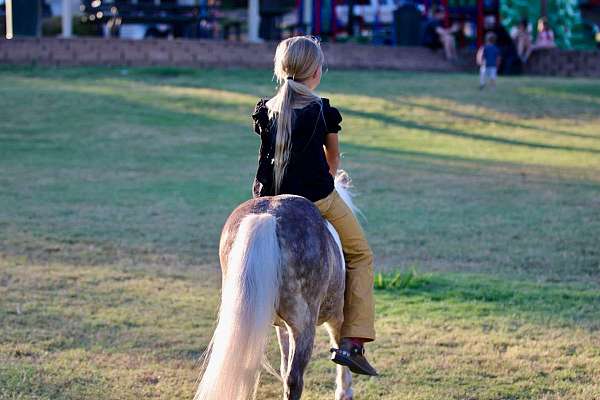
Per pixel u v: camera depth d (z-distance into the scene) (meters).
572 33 40.28
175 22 35.69
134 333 8.77
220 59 34.41
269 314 5.28
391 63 36.44
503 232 14.02
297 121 6.05
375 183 18.22
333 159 6.30
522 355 8.17
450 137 24.97
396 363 7.97
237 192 17.33
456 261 12.18
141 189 17.52
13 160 20.22
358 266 6.25
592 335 8.80
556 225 14.50
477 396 7.20
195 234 13.84
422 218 15.04
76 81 30.17
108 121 25.03
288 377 5.48
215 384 5.17
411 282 10.77
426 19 38.66
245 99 28.69
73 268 11.54
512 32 38.28
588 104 30.09
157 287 10.64
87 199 16.45
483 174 19.44
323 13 42.31
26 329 8.80
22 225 14.16
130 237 13.52
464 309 9.73
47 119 24.91
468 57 37.69
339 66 35.44
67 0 34.03
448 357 8.12
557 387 7.37
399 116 27.45
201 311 9.62
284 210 5.61
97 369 7.71
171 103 27.62
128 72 32.12
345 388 6.88
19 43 32.41
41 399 6.97
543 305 9.89
